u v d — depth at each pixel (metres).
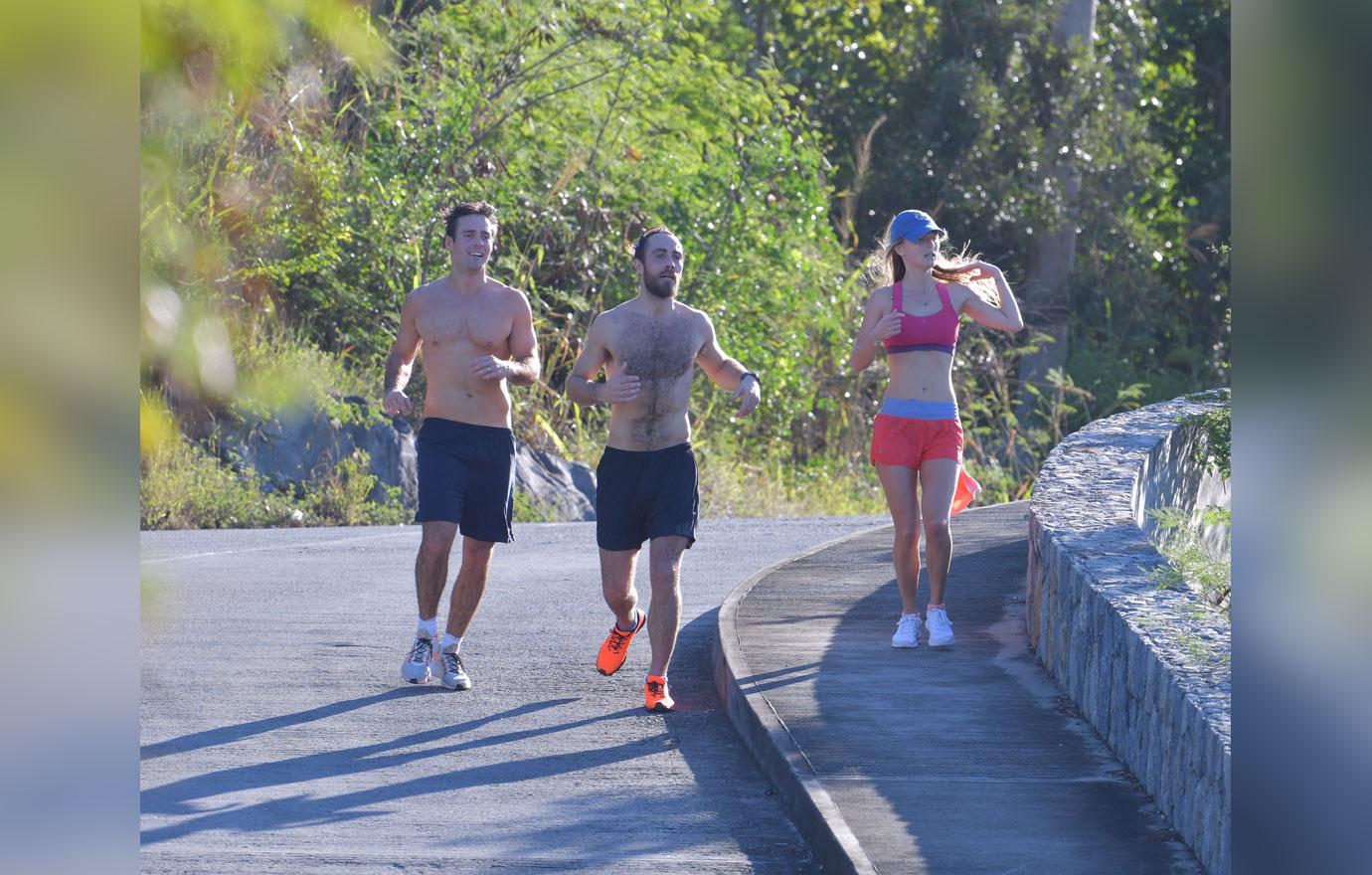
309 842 18.55
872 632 29.25
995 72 112.88
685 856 18.16
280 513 57.72
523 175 81.88
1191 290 122.94
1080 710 23.06
